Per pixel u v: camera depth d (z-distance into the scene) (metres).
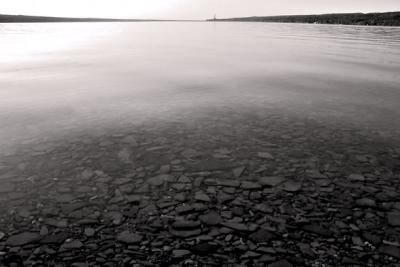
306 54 24.23
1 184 4.71
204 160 5.63
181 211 4.11
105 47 31.75
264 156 5.81
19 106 9.00
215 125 7.48
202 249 3.41
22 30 67.56
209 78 13.96
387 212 4.11
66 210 4.11
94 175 5.04
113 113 8.38
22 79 13.46
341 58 21.45
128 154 5.84
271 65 18.20
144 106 9.11
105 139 6.54
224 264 3.19
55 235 3.62
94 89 11.52
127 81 13.19
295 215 4.04
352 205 4.27
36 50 27.84
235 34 58.06
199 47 31.64
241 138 6.69
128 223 3.86
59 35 53.25
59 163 5.43
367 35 47.38
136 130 7.10
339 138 6.73
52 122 7.59
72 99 9.93
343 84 12.70
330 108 9.07
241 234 3.66
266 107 9.12
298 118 8.11
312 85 12.47
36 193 4.50
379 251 3.40
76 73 15.25
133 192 4.57
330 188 4.70
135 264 3.18
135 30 84.12
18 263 3.18
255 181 4.90
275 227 3.80
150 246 3.46
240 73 15.38
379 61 19.92
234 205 4.25
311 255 3.33
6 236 3.60
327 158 5.74
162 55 23.95
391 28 70.19
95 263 3.19
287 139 6.66
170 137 6.70
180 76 14.48
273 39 42.31
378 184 4.83
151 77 14.19
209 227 3.79
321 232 3.71
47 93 10.79
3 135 6.68
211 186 4.75
